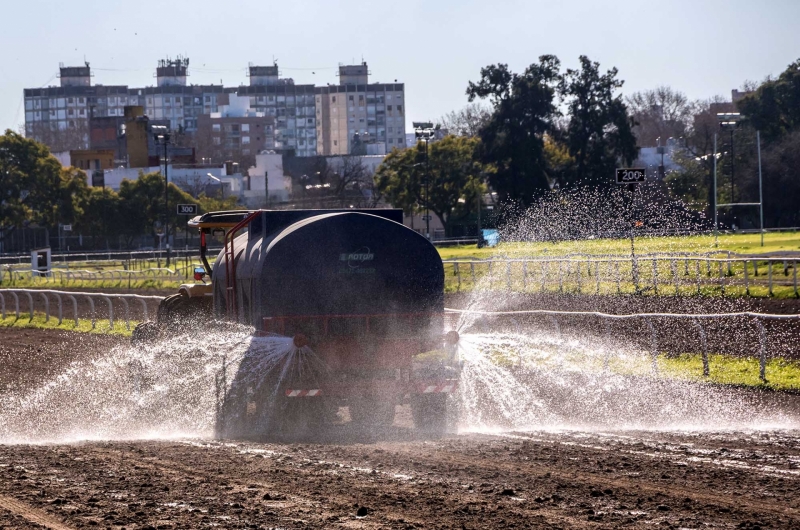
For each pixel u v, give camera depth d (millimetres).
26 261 176250
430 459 23656
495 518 17797
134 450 26234
